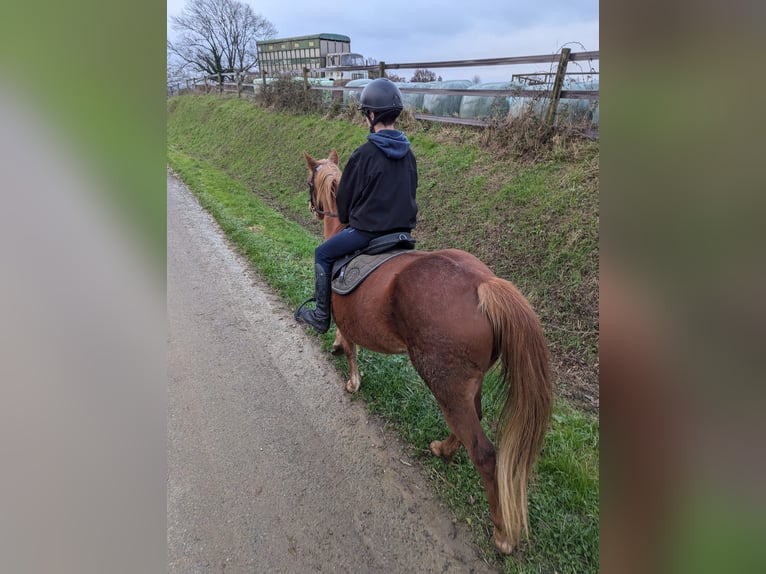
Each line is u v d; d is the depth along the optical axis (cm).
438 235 523
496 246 461
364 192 230
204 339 377
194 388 315
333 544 209
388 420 286
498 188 527
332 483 241
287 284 467
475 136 641
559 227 430
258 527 215
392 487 239
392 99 224
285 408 297
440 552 207
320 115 1065
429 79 906
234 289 472
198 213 745
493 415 280
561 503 222
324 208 306
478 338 186
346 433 277
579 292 374
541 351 181
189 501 227
